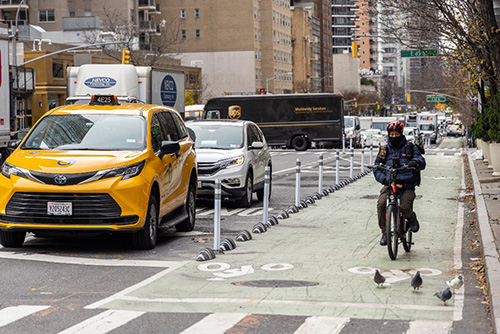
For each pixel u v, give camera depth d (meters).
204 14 113.12
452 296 8.41
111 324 7.20
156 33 99.62
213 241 12.79
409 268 10.22
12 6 92.75
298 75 140.62
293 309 7.81
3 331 6.95
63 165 11.20
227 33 112.81
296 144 55.50
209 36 113.38
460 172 31.42
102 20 96.12
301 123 55.28
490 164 31.00
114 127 12.30
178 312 7.70
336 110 55.09
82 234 11.20
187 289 8.86
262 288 8.88
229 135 18.52
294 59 140.88
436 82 80.31
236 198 17.64
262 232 13.86
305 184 25.45
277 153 50.16
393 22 23.84
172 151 12.24
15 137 23.14
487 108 30.41
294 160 41.00
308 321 7.29
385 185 11.17
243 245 12.33
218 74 113.50
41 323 7.24
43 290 8.82
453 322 7.27
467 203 19.33
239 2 112.06
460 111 68.75
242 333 6.86
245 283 9.20
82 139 12.09
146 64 78.94
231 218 16.16
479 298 8.32
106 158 11.38
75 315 7.56
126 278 9.55
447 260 10.89
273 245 12.31
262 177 19.50
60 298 8.38
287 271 10.01
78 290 8.81
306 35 144.25
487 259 9.91
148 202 11.45
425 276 9.64
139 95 27.92
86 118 12.51
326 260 10.87
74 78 27.81
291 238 13.12
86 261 10.78
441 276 9.65
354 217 16.17
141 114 12.64
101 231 11.13
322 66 166.62
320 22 166.25
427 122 82.00
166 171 12.40
